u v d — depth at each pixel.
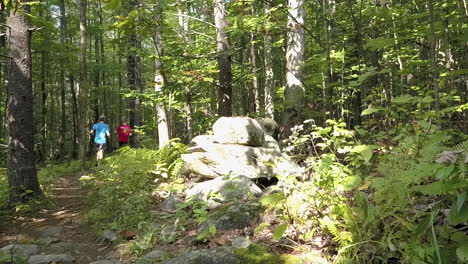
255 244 3.33
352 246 2.79
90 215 5.65
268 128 7.31
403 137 3.78
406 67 6.27
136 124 17.44
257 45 10.33
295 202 3.54
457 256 1.96
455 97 4.25
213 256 3.20
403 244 2.52
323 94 5.78
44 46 16.52
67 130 29.08
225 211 4.23
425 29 5.09
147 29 5.13
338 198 3.16
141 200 5.50
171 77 8.28
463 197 1.79
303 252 3.18
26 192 6.48
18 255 4.29
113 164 7.78
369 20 5.69
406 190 2.55
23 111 6.72
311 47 8.88
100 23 21.52
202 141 6.44
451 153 2.81
